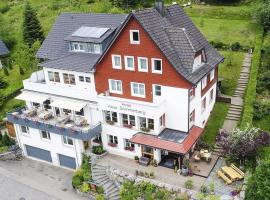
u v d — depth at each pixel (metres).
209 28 80.44
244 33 75.50
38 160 59.16
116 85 52.56
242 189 42.38
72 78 55.97
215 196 41.50
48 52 60.72
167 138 48.78
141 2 97.38
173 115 49.56
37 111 58.25
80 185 49.31
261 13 75.19
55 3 117.25
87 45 56.59
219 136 49.47
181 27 53.84
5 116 70.19
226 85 61.47
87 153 53.41
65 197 49.16
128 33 47.78
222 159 48.78
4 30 99.75
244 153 44.44
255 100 55.81
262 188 36.84
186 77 46.19
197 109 51.16
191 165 48.31
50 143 56.12
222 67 65.62
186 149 46.38
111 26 57.09
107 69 51.91
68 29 60.66
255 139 44.97
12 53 95.12
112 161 51.75
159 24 49.09
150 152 50.12
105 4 98.88
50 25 100.31
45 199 49.16
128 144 52.38
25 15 89.12
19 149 60.34
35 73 61.03
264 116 53.38
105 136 53.75
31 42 89.56
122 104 50.12
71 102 54.31
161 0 51.28
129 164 50.66
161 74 47.81
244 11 83.94
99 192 47.16
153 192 44.66
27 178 54.34
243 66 64.94
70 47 58.41
